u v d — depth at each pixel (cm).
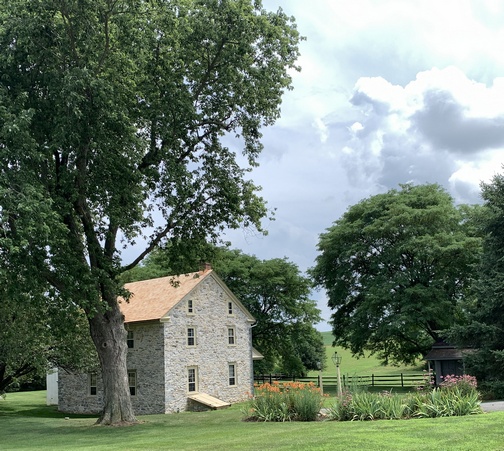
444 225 4688
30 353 3256
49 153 2138
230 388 4153
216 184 2717
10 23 2047
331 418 2008
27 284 2116
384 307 4725
